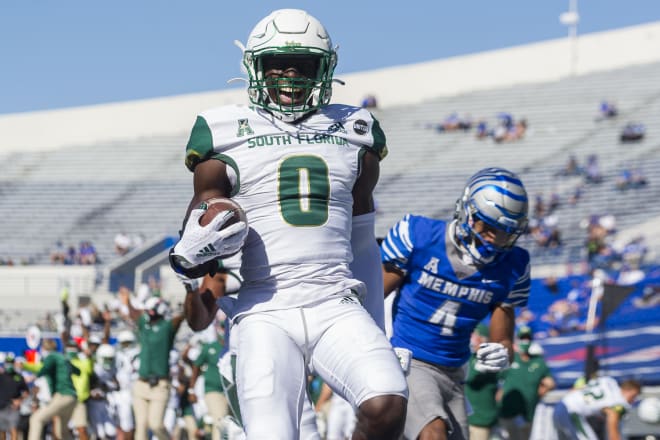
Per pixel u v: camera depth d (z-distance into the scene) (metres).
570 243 59.22
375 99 92.69
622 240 58.06
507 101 88.62
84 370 27.84
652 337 37.12
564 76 90.56
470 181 11.86
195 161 7.94
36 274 63.06
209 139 7.88
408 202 73.38
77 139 95.44
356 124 8.26
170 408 28.77
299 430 7.56
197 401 28.83
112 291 59.47
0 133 96.69
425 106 91.38
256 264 7.85
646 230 59.62
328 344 7.55
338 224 7.96
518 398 23.92
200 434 28.92
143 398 26.55
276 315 7.71
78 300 56.44
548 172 72.94
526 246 59.19
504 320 12.41
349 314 7.68
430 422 12.05
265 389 7.39
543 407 22.62
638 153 72.75
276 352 7.55
